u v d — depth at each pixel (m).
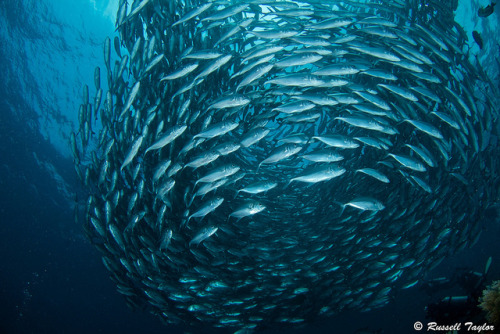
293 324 3.44
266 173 4.00
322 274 3.35
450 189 3.41
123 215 3.13
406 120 2.54
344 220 3.31
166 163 2.55
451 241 3.20
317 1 3.41
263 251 3.38
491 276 4.23
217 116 3.17
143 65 2.86
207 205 2.57
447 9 3.30
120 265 3.12
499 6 7.05
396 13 3.25
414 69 2.63
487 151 3.32
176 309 3.29
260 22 3.22
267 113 2.95
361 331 2.82
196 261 3.34
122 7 2.82
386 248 3.36
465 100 2.97
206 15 3.19
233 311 3.22
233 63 3.15
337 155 2.45
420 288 3.79
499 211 4.71
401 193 3.25
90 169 3.03
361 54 3.25
